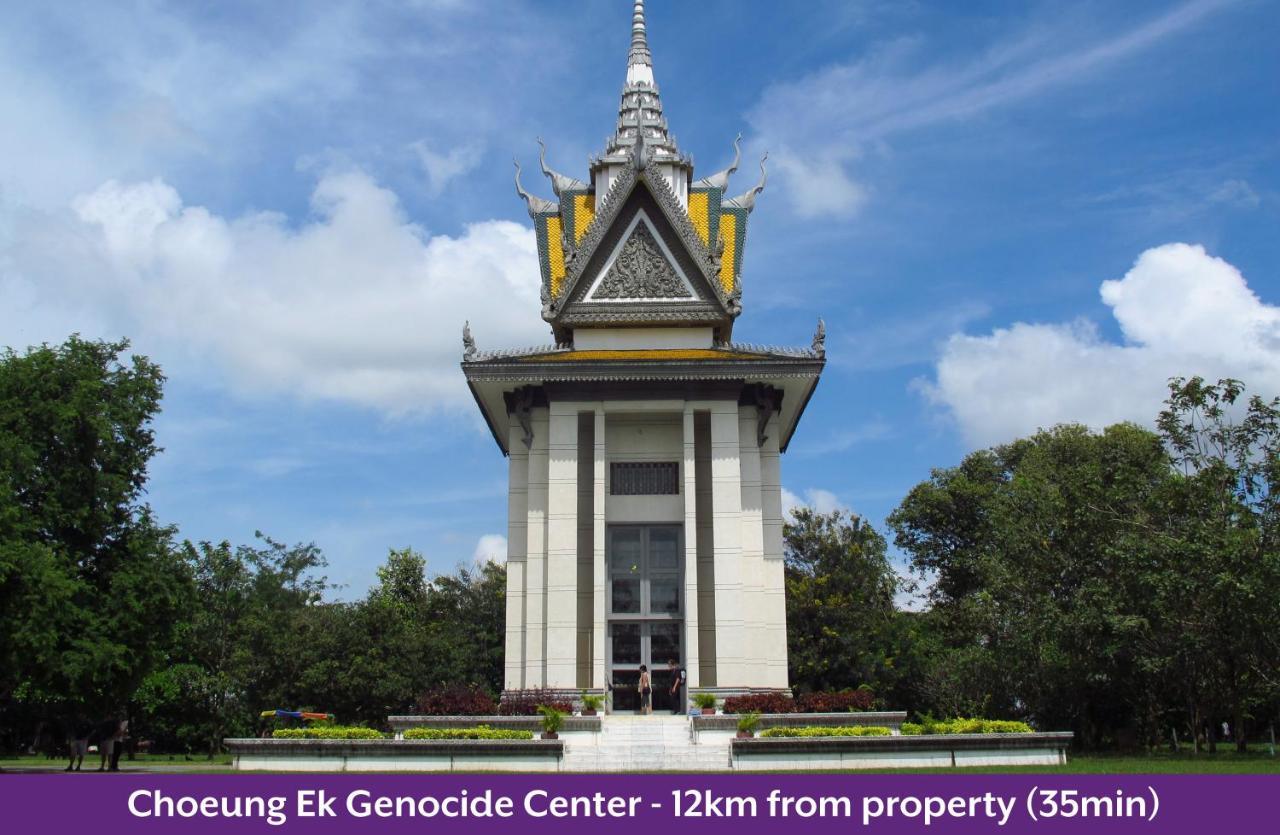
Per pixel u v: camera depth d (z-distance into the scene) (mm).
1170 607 37656
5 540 33688
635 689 40781
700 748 31750
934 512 76938
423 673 63812
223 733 66438
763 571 41312
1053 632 42344
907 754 30281
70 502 39188
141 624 39469
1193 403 38969
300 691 62906
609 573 41844
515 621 40656
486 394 43062
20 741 64812
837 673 61219
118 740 39188
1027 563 46438
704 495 42344
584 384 41188
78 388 39844
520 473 41906
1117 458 56656
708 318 43438
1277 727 59250
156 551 40969
